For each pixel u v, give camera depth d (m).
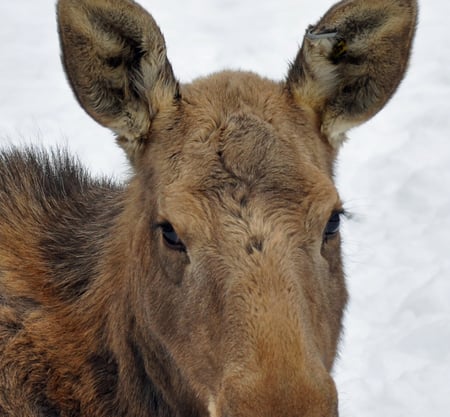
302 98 22.11
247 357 18.72
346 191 40.78
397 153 42.94
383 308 34.66
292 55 50.81
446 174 41.03
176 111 21.88
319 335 20.14
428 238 37.97
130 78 22.16
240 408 18.48
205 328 20.11
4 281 25.11
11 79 50.94
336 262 21.62
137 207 22.83
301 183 20.41
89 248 25.11
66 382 24.41
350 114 22.58
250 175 20.33
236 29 54.44
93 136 44.81
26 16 58.16
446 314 33.91
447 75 48.97
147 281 22.16
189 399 22.33
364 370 32.06
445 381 31.28
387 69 22.75
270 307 18.92
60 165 27.81
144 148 22.38
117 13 21.70
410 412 30.38
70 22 21.70
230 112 21.42
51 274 25.17
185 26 54.97
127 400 24.03
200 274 20.11
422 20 54.56
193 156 20.83
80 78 22.09
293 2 57.75
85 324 24.47
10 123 45.91
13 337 24.62
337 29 22.00
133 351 23.61
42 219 26.05
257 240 19.64
